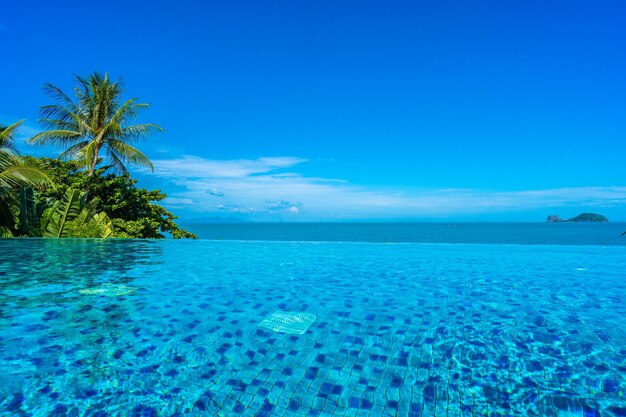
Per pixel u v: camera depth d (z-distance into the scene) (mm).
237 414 2260
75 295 5059
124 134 17547
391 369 2900
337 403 2396
